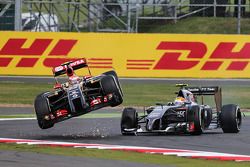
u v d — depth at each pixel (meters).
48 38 123.06
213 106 82.81
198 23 173.88
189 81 120.44
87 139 53.72
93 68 122.50
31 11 166.38
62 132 60.41
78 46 122.69
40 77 125.12
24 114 80.94
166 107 56.16
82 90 54.06
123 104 95.19
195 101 59.06
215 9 171.88
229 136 55.56
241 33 167.00
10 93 107.25
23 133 59.19
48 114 54.16
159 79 122.25
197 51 121.88
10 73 123.94
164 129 55.50
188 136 55.28
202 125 56.44
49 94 54.94
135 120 56.91
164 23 175.00
